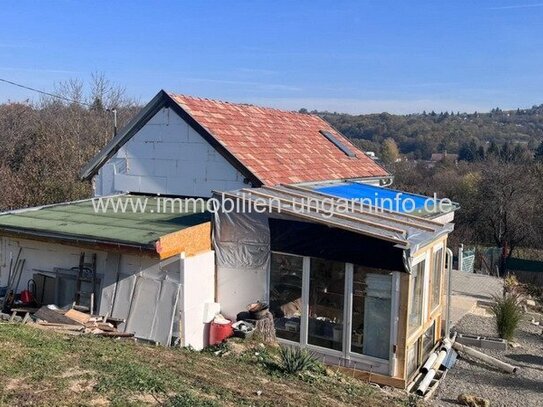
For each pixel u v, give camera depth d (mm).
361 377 10273
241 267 11570
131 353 8539
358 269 10359
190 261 10906
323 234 10570
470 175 45188
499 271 30547
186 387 7094
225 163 14531
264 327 11031
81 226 11836
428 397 10031
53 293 11812
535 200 36562
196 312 11062
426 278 11539
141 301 10883
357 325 10461
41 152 28109
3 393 5824
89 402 5922
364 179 19516
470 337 14094
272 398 7531
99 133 34750
